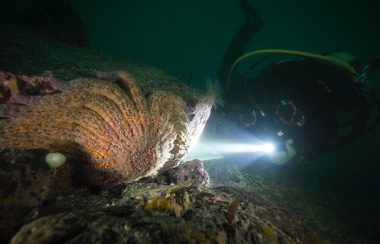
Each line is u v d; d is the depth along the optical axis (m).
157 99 0.50
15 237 0.25
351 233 0.95
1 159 0.38
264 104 1.23
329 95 1.12
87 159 0.47
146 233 0.27
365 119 1.18
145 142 0.49
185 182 0.66
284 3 10.30
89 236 0.25
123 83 0.48
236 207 0.33
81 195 0.49
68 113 0.43
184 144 0.61
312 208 1.09
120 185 0.54
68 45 1.15
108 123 0.45
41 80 0.43
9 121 0.40
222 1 12.00
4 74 0.41
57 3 1.61
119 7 16.59
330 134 1.19
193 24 18.39
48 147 0.44
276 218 0.47
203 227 0.30
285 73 1.19
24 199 0.36
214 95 0.75
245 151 1.36
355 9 7.98
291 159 1.32
